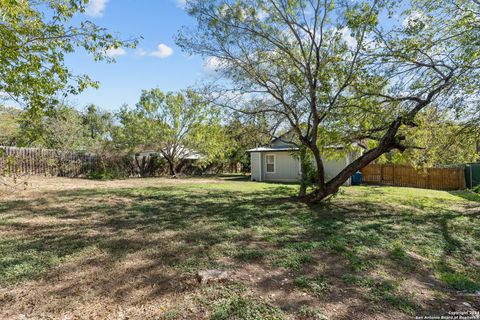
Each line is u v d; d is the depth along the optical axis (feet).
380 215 24.50
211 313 8.94
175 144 70.33
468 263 14.46
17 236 16.31
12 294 9.87
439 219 23.54
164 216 22.66
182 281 11.12
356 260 13.75
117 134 67.41
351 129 26.11
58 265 12.34
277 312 9.09
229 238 16.87
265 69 27.76
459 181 50.06
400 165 55.42
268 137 33.32
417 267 13.43
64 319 8.54
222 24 24.85
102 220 20.98
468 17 20.07
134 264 12.68
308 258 13.78
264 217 22.68
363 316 9.11
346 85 23.07
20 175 45.83
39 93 16.84
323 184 28.89
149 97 66.90
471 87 20.01
